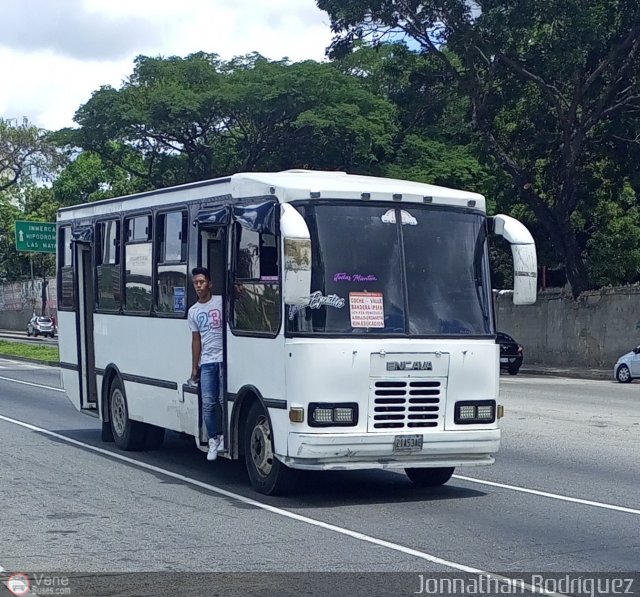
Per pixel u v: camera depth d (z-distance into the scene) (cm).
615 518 956
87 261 1520
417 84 3588
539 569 765
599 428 1691
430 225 1047
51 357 3662
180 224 1214
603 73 3431
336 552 819
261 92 3812
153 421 1287
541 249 4294
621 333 3625
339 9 3322
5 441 1495
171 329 1223
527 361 4053
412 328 1011
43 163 5366
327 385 970
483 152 3600
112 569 769
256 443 1066
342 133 3809
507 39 3225
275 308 998
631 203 3978
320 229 996
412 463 1003
